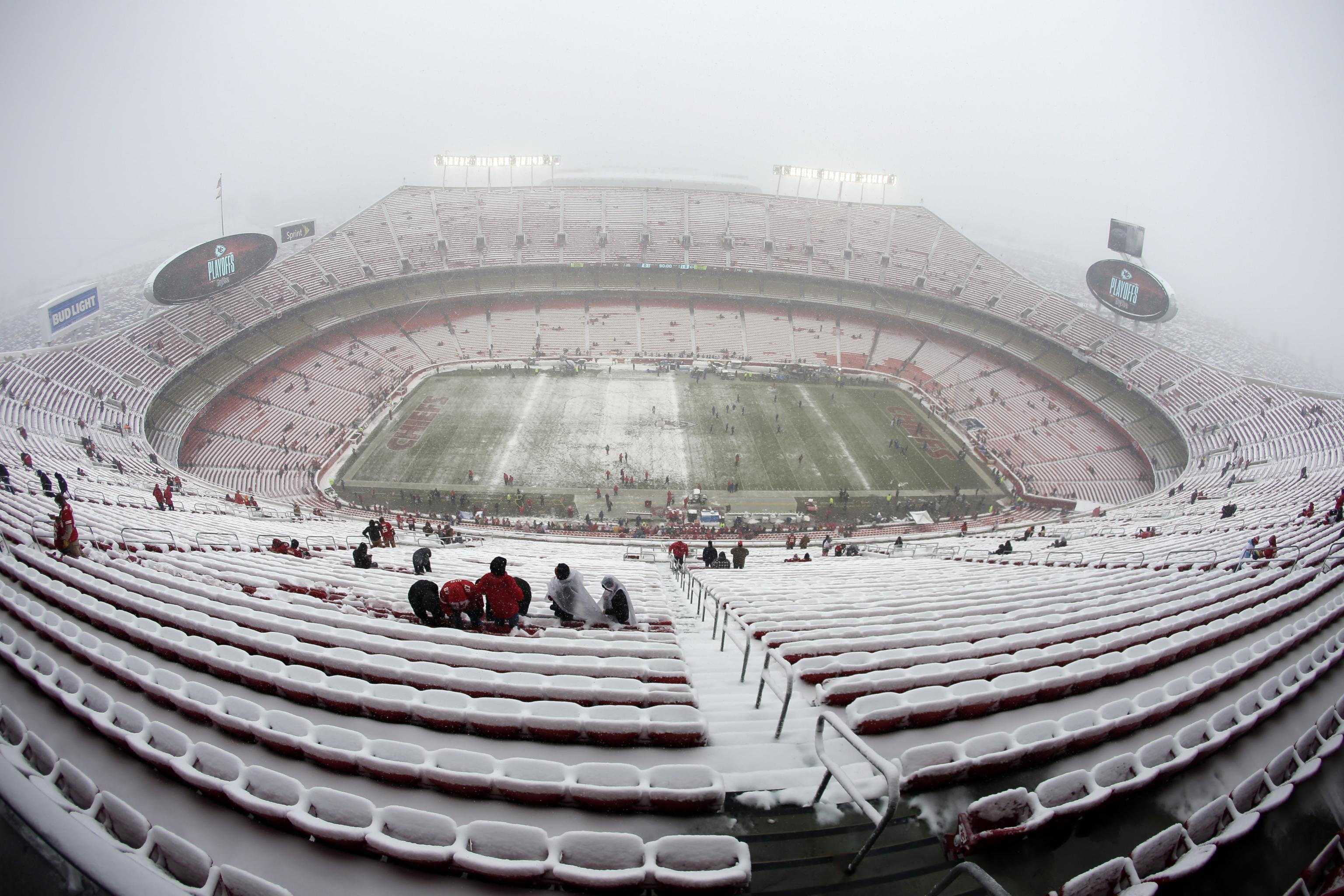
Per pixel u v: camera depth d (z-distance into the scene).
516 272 72.25
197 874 4.50
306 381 55.47
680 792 5.64
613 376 62.06
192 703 6.89
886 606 13.24
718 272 74.12
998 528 39.31
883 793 6.02
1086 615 12.12
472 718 6.86
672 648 9.64
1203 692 8.00
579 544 35.00
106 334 48.44
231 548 19.91
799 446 51.69
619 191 79.75
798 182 81.94
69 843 3.22
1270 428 46.09
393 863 5.17
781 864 5.30
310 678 7.55
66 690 7.00
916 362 65.50
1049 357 61.94
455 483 45.03
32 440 34.84
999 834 5.39
